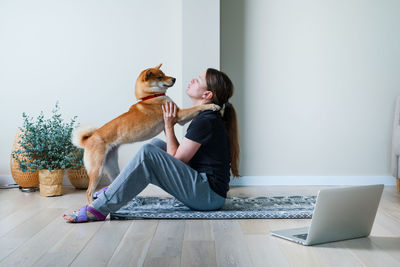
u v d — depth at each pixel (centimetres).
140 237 168
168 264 136
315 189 313
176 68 329
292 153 337
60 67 327
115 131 233
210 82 217
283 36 333
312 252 149
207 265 135
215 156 203
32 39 326
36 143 277
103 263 137
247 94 334
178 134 327
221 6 331
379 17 333
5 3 324
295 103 335
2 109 327
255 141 337
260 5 331
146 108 232
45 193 275
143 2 327
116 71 329
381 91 335
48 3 325
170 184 194
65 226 188
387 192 298
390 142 336
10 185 322
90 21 327
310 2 332
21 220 202
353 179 336
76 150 293
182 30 313
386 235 174
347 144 337
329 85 335
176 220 198
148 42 328
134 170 188
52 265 135
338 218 158
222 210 214
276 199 248
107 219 200
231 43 332
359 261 139
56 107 317
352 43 334
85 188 311
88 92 329
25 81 327
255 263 137
